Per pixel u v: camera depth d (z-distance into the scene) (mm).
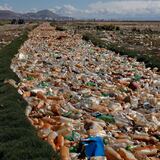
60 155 11133
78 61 35906
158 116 16641
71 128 13789
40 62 33906
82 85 23125
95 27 111562
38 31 84562
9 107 15078
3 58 31766
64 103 17750
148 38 74062
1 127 12977
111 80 26469
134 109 18297
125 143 12688
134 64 35781
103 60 37469
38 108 16750
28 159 10508
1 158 10680
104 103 18266
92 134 13242
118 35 82188
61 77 26016
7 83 20266
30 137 11750
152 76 29094
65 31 88625
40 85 22391
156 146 12672
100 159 11242
